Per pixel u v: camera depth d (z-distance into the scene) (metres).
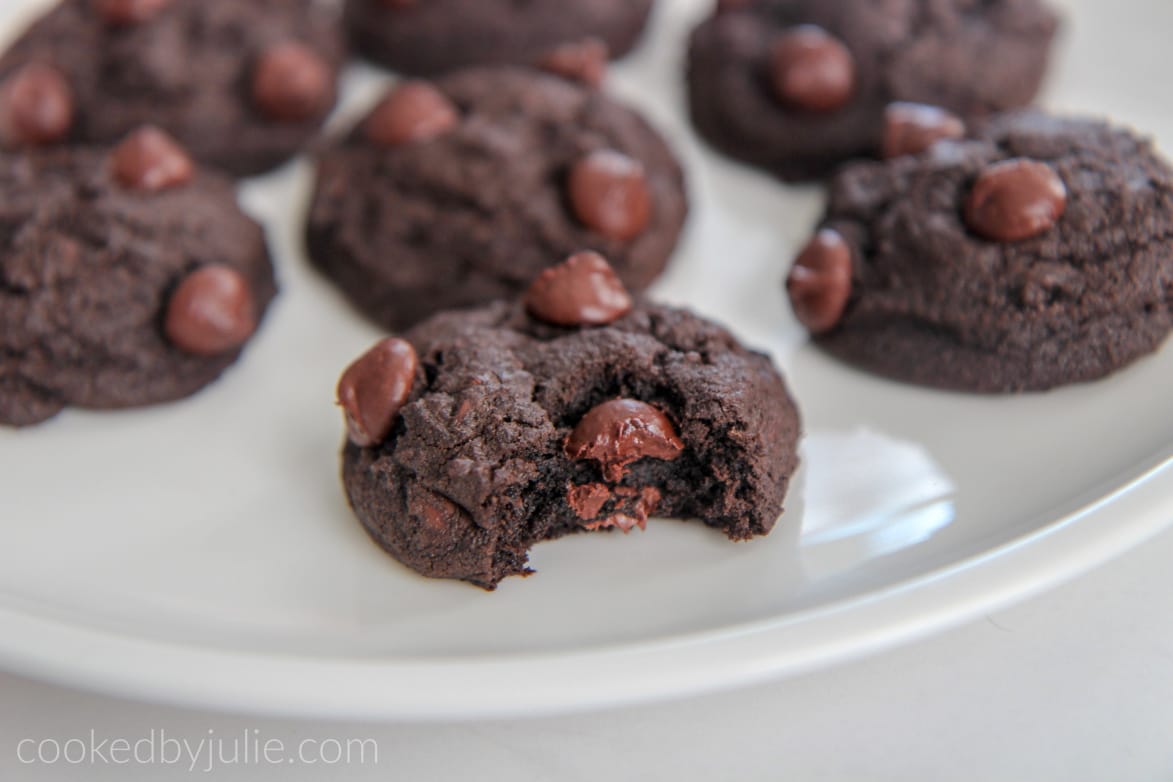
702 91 0.22
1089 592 0.18
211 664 0.16
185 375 0.19
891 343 0.19
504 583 0.18
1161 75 0.22
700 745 0.17
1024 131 0.19
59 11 0.22
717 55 0.22
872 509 0.18
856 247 0.19
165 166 0.20
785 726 0.17
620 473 0.17
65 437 0.19
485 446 0.17
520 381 0.17
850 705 0.17
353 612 0.17
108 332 0.19
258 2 0.22
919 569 0.18
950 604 0.16
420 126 0.20
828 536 0.18
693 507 0.18
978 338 0.18
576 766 0.17
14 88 0.21
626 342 0.18
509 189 0.20
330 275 0.21
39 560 0.18
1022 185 0.18
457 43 0.23
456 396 0.17
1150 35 0.23
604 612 0.17
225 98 0.22
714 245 0.21
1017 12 0.22
